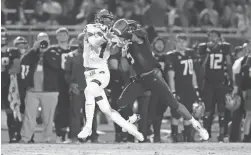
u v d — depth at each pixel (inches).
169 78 1402.6
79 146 1118.4
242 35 1851.6
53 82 1387.8
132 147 1096.2
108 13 992.2
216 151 1012.5
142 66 1038.4
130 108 1350.9
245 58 1469.0
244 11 2150.6
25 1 1974.7
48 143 1296.8
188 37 1797.5
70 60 1360.7
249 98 1438.2
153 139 1414.9
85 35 967.6
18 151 1000.2
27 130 1376.7
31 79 1379.2
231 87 1441.9
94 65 966.4
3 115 1574.8
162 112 1395.2
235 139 1461.6
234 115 1455.5
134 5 2011.6
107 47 966.4
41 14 1898.4
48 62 1385.3
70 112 1369.3
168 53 1421.0
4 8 1942.7
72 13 1987.0
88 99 965.2
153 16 1934.1
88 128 964.6
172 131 1418.6
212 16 2031.3
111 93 1371.8
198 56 1438.2
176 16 1951.3
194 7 2105.1
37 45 1375.5
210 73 1429.6
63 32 1397.6
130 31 1021.8
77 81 1348.4
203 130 1074.1
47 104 1387.8
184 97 1412.4
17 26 1732.3
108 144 1197.1
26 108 1379.2
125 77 1358.3
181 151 1004.6
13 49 1381.6
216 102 1443.2
